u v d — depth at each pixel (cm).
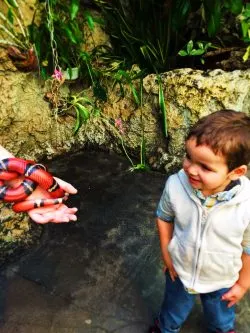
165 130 218
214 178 87
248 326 142
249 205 93
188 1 216
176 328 131
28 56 211
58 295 154
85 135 245
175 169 223
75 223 190
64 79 226
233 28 240
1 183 95
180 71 216
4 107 213
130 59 248
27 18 222
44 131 234
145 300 153
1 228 180
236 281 110
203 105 208
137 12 241
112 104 237
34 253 173
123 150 240
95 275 163
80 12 236
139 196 209
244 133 82
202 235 97
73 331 141
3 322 143
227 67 235
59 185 99
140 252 175
